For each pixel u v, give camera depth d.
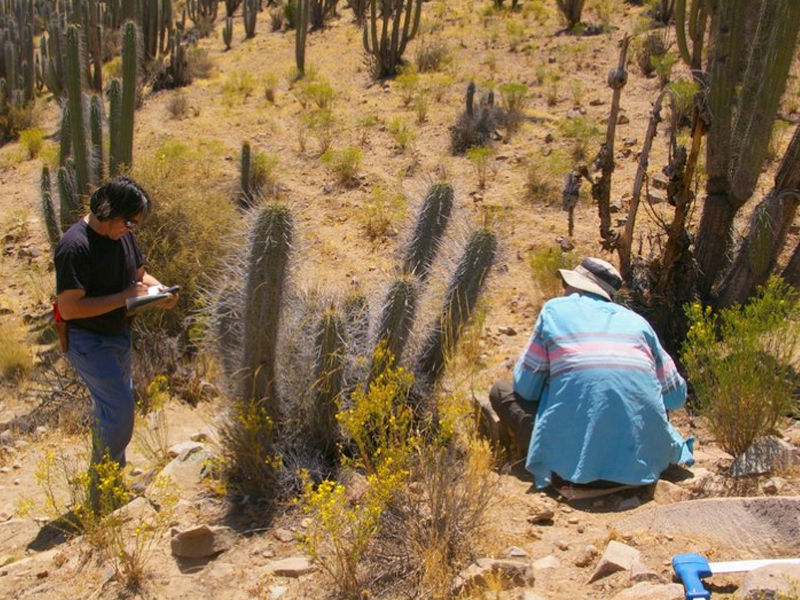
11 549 4.42
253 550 3.89
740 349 4.70
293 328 4.77
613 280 4.98
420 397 4.89
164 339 7.14
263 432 4.50
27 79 19.33
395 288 4.74
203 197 8.39
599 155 6.81
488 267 5.10
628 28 17.25
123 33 8.95
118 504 4.48
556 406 4.38
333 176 11.68
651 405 4.31
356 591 3.44
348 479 4.39
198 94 17.61
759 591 2.91
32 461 5.82
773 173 9.51
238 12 30.62
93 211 4.21
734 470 4.39
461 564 3.55
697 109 6.46
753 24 6.69
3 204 12.97
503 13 20.44
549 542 3.78
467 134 12.05
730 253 7.05
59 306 4.28
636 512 4.06
